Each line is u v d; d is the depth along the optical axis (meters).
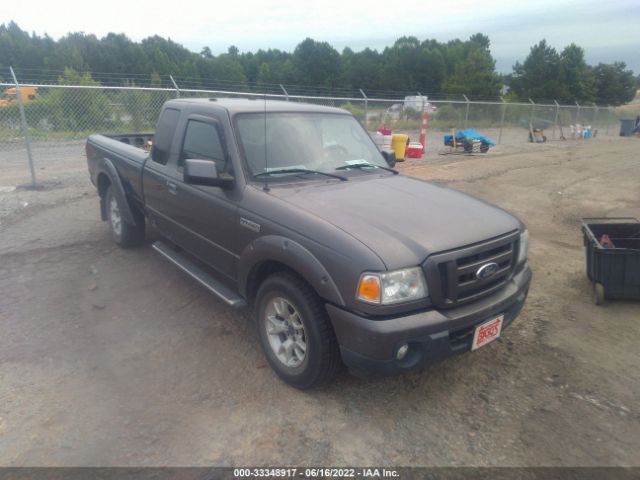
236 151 3.74
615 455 2.80
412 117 20.86
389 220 3.13
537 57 61.19
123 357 3.66
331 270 2.83
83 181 10.22
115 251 5.90
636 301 4.89
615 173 13.75
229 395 3.23
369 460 2.71
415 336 2.76
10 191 9.05
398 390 3.36
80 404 3.10
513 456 2.78
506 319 3.27
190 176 3.46
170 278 5.11
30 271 5.25
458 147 17.62
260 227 3.35
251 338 3.97
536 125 25.83
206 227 4.02
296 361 3.28
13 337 3.89
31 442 2.76
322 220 3.06
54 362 3.56
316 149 4.16
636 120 31.91
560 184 11.80
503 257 3.23
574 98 60.69
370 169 4.36
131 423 2.94
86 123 14.20
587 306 4.81
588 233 5.04
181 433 2.87
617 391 3.42
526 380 3.53
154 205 4.93
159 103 14.08
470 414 3.13
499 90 56.78
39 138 14.12
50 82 23.23
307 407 3.13
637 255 4.59
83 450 2.71
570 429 3.01
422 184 4.11
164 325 4.15
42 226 6.91
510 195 10.38
